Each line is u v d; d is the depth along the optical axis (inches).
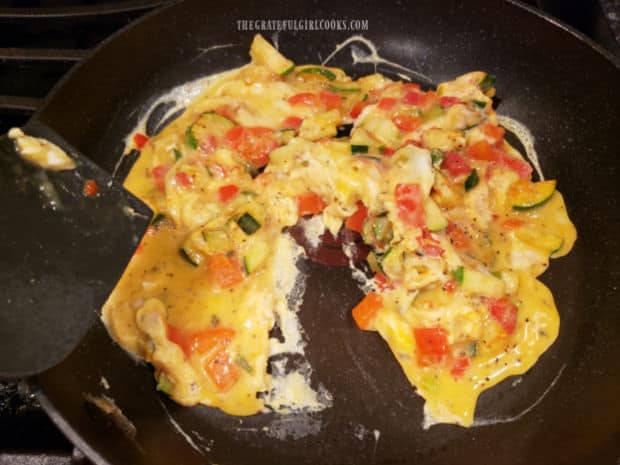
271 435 7.3
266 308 7.9
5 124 8.8
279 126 9.3
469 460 7.1
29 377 5.6
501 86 9.7
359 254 8.4
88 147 8.7
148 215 6.4
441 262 7.8
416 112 9.2
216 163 8.8
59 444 6.7
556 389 7.6
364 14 9.9
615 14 9.6
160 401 7.4
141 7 9.3
